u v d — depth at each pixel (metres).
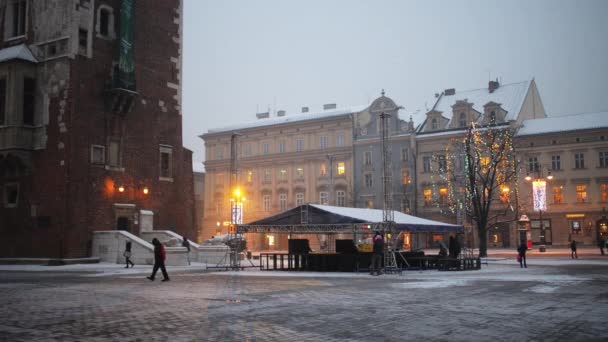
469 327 11.97
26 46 42.81
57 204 39.94
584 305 15.65
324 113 87.75
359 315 13.72
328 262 32.84
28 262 40.69
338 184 83.12
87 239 40.75
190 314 13.91
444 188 76.25
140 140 45.16
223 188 93.44
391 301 16.67
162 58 47.59
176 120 48.47
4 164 42.78
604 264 38.88
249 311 14.45
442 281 24.38
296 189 86.19
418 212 77.75
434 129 79.31
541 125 73.56
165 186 46.97
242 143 92.19
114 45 43.78
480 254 52.47
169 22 48.50
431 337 10.85
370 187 81.00
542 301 16.62
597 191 68.94
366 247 33.78
